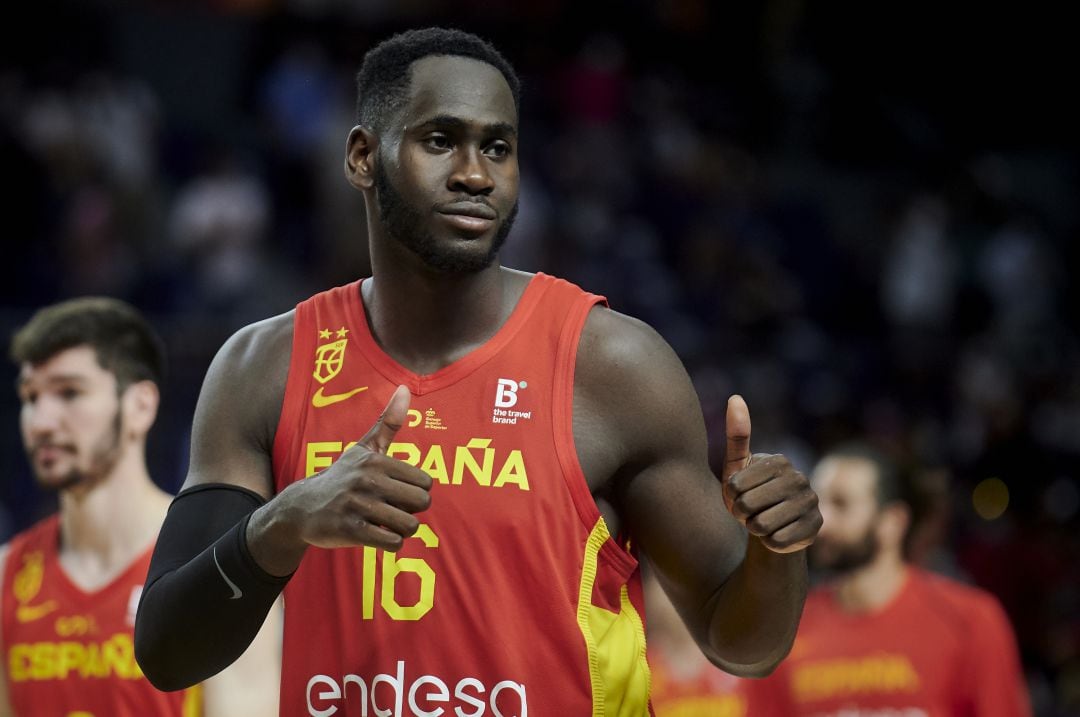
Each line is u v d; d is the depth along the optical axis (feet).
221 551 24.93
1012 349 132.16
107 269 107.24
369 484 23.47
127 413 42.65
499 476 26.37
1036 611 93.30
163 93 132.36
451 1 141.59
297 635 26.91
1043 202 162.91
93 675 41.27
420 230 26.32
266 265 115.34
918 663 57.41
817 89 160.35
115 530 42.14
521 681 25.76
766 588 25.95
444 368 27.27
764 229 140.36
